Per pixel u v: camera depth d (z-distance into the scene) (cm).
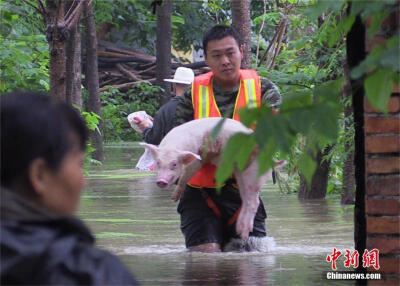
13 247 409
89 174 3120
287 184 2405
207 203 1377
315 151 537
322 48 1952
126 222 1762
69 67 2916
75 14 1736
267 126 472
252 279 1112
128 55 6475
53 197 453
